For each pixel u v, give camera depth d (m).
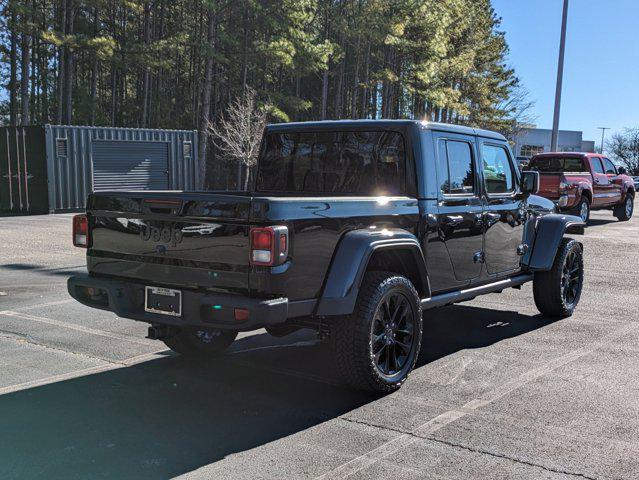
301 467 3.41
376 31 37.72
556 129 19.73
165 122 46.44
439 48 40.97
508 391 4.66
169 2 46.38
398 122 5.25
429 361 5.46
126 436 3.82
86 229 4.86
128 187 23.25
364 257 4.32
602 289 9.04
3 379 4.89
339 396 4.58
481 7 51.72
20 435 3.83
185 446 3.68
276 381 4.91
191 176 25.52
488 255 6.04
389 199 4.80
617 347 5.91
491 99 58.16
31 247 12.62
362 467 3.41
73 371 5.11
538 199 7.34
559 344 6.04
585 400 4.46
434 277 5.30
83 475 3.30
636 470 3.38
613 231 17.16
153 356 5.56
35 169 20.81
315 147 5.78
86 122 44.44
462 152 5.68
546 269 6.72
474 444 3.71
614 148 93.69
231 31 40.59
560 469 3.39
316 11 40.66
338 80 47.12
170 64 38.56
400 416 4.18
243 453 3.59
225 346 5.64
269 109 35.75
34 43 37.22
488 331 6.58
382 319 4.62
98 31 40.41
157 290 4.36
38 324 6.66
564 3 19.06
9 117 47.00
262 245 3.87
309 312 4.20
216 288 4.12
